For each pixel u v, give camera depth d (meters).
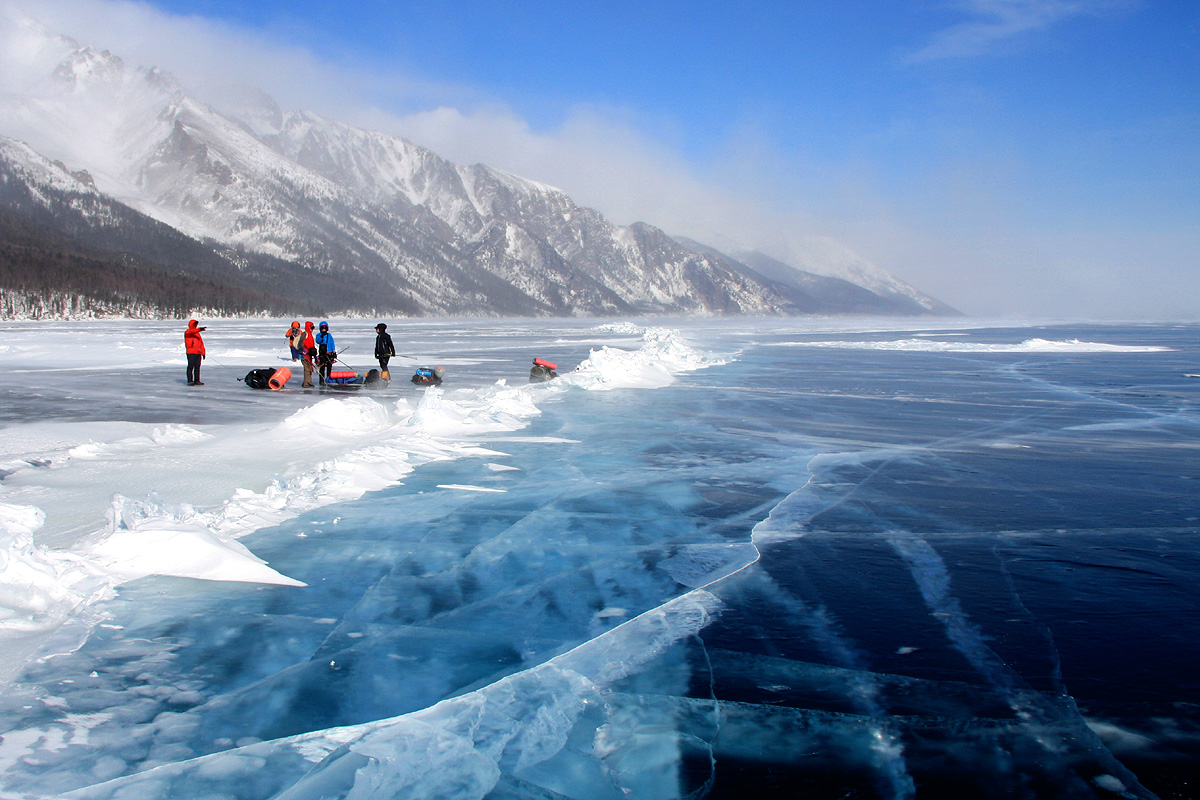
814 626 4.29
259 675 3.60
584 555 5.50
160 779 2.74
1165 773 2.88
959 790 2.77
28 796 2.60
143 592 4.62
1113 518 6.68
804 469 8.66
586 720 3.25
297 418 10.17
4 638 3.92
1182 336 53.31
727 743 3.08
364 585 4.82
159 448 9.02
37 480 7.29
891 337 53.00
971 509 6.95
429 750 2.97
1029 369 23.86
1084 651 3.97
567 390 16.08
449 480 7.77
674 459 9.09
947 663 3.83
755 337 52.19
